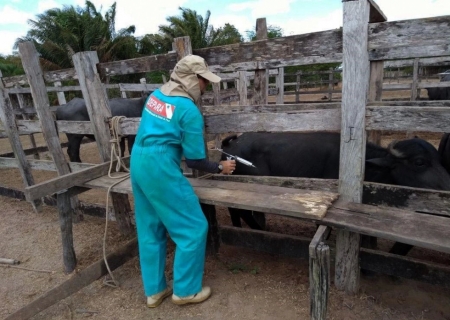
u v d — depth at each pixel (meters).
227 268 3.49
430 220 2.32
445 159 3.84
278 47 2.77
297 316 2.76
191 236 2.71
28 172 5.41
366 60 2.41
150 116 2.63
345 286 2.98
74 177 3.37
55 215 5.19
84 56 3.69
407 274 2.79
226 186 3.08
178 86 2.57
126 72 3.59
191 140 2.55
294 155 3.80
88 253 4.02
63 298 2.95
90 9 23.72
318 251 2.16
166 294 3.05
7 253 4.18
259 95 5.35
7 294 3.39
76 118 7.02
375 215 2.42
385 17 2.84
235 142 4.19
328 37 2.56
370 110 2.47
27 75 4.24
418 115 2.30
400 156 3.18
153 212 2.84
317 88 22.89
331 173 3.63
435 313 2.78
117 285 3.32
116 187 3.27
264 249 3.37
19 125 5.20
